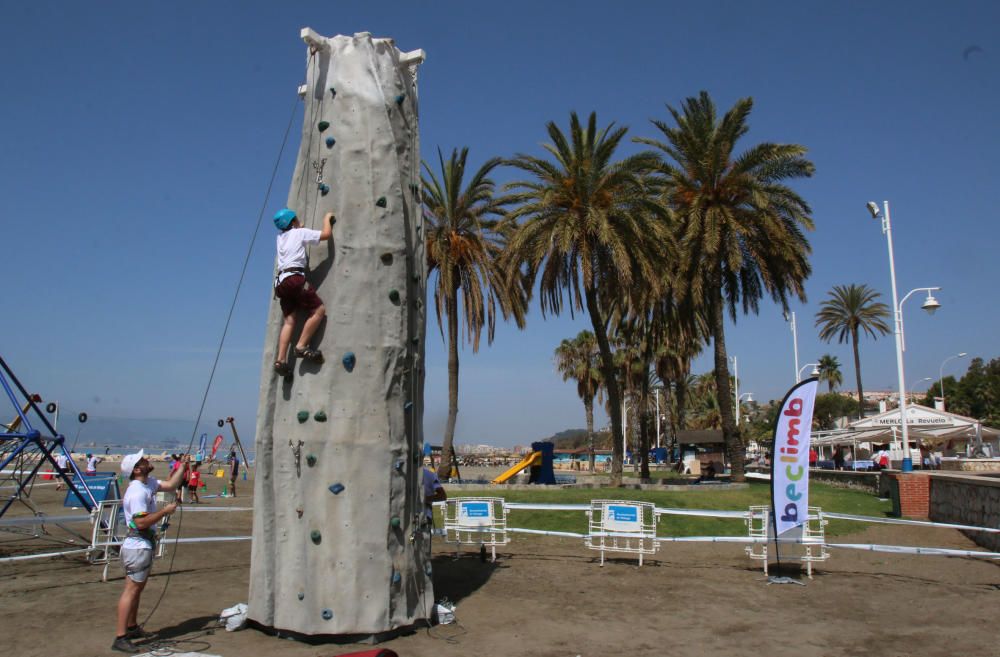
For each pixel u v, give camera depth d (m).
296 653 6.85
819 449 55.91
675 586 10.30
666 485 23.27
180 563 11.78
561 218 25.02
